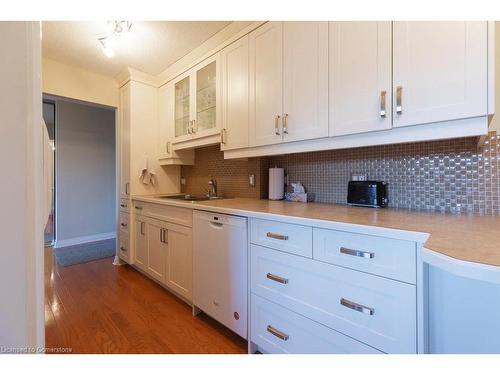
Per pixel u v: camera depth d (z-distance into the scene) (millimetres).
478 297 810
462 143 1328
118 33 2020
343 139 1407
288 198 2100
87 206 4238
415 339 876
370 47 1262
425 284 861
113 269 2920
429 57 1090
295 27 1581
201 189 2945
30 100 695
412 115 1138
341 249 1063
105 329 1711
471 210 1303
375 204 1558
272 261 1342
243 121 1923
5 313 680
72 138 4082
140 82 2855
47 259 3285
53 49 2303
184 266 2004
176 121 2750
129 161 2832
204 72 2359
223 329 1720
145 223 2572
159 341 1584
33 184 700
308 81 1519
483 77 976
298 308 1226
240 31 1922
